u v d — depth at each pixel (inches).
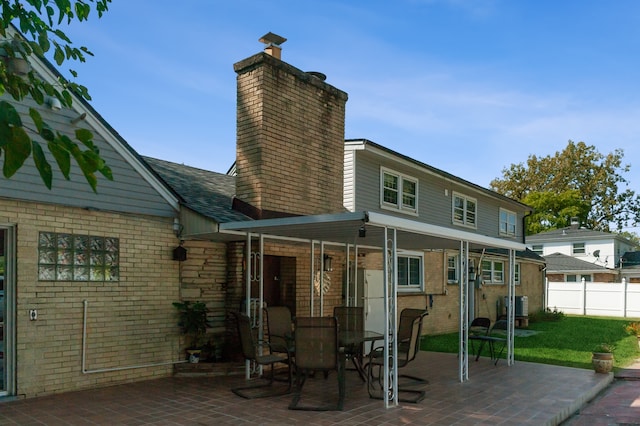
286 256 413.1
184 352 349.7
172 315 344.2
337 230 322.3
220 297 376.5
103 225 311.6
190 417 245.1
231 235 344.8
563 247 1432.1
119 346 314.7
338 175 443.8
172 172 453.1
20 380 271.1
